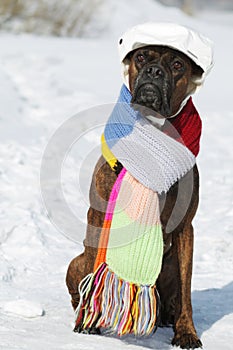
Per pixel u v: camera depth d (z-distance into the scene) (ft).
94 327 22.02
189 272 22.15
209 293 27.02
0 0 90.74
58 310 24.20
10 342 20.34
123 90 22.06
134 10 106.83
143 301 20.93
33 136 47.91
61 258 30.45
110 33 96.17
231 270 29.99
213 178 43.14
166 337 22.65
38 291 26.45
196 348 21.38
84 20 94.38
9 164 41.50
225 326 23.34
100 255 21.42
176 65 21.21
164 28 21.09
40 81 62.54
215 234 33.78
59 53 76.13
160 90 20.67
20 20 91.71
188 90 21.93
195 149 22.06
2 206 35.37
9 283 27.30
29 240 31.76
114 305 20.90
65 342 20.74
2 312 23.49
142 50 21.26
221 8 184.34
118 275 21.11
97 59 75.36
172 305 23.40
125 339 21.77
